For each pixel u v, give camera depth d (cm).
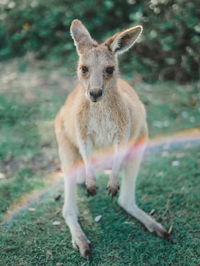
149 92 651
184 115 576
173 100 625
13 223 344
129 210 346
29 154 470
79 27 324
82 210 363
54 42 822
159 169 433
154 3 705
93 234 328
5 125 540
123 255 302
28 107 584
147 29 716
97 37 787
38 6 824
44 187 402
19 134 518
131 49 734
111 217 351
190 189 388
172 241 315
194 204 364
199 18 689
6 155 468
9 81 682
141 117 347
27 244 316
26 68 756
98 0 790
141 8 719
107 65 299
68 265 292
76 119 312
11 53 848
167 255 300
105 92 302
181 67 707
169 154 472
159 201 371
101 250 308
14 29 856
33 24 834
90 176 315
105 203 374
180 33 690
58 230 335
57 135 358
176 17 685
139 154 343
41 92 636
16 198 381
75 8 794
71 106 334
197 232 326
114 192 317
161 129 537
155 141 508
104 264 292
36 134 518
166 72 718
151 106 600
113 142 327
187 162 442
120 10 782
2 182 409
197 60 687
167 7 705
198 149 480
